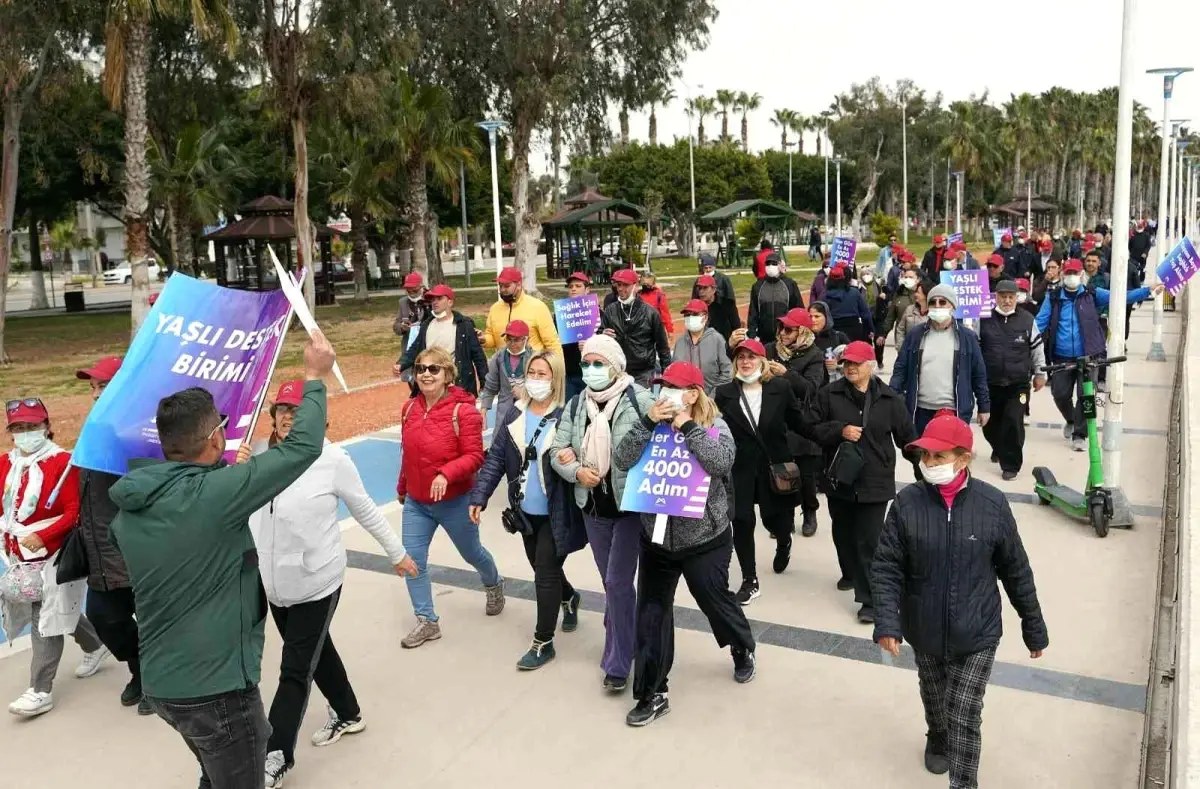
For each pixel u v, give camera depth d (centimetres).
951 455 391
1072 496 798
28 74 2308
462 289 4494
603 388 504
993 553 399
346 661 578
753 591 646
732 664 556
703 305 855
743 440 629
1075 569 680
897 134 9200
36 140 3158
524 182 3359
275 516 430
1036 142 9494
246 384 397
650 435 475
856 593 605
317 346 355
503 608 653
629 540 509
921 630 401
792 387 653
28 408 504
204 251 5316
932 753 436
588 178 8488
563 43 3189
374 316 3219
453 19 3209
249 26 2555
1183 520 689
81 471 508
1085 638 567
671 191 7012
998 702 495
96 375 538
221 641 329
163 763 474
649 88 3506
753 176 7344
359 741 485
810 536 790
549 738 481
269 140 4128
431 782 445
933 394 794
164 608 325
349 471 458
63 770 469
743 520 634
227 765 338
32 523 507
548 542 554
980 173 9300
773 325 1146
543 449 552
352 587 704
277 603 438
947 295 769
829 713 495
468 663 571
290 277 356
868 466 588
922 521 397
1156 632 571
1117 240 761
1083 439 1030
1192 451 894
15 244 6500
